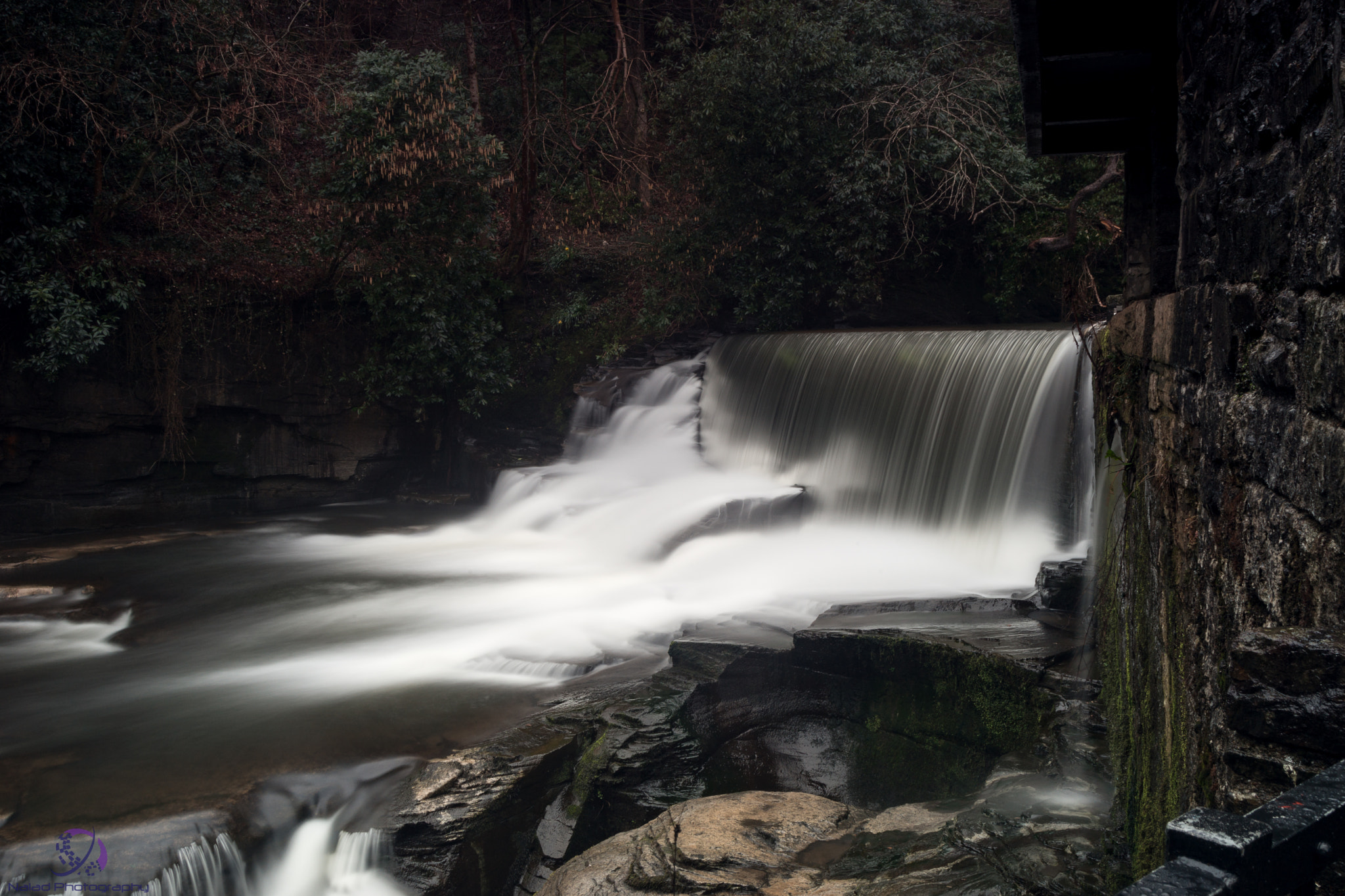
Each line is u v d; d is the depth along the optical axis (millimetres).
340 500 19266
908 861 4840
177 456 17266
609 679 8914
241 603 12148
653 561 13398
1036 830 4953
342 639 10570
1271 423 2111
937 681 7379
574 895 5238
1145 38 5277
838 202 18766
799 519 14156
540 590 12461
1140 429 4812
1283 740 1566
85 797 6727
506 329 20406
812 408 15453
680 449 17141
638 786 7312
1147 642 4207
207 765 7246
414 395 19031
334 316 18531
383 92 17688
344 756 7449
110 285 15930
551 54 25281
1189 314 3225
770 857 5305
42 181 15516
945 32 20547
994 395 12258
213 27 18078
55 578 13352
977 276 21000
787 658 8281
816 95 18906
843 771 7832
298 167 21406
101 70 16312
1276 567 2029
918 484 13125
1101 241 18016
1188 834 879
